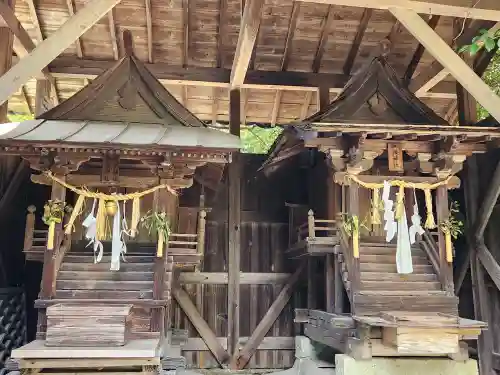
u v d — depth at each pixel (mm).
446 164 6680
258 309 9164
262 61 9812
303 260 9234
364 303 6371
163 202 5945
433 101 10891
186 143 5555
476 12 6184
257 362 8977
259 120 11633
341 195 7453
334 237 7180
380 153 6738
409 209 7641
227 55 9500
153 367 5000
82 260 6059
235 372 8656
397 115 7086
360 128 6195
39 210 8484
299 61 9883
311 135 6598
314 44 9602
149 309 5648
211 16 8891
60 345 4934
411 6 6188
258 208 9523
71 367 4914
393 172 7449
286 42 9422
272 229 9500
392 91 7129
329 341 7172
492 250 7918
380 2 6152
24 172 8305
